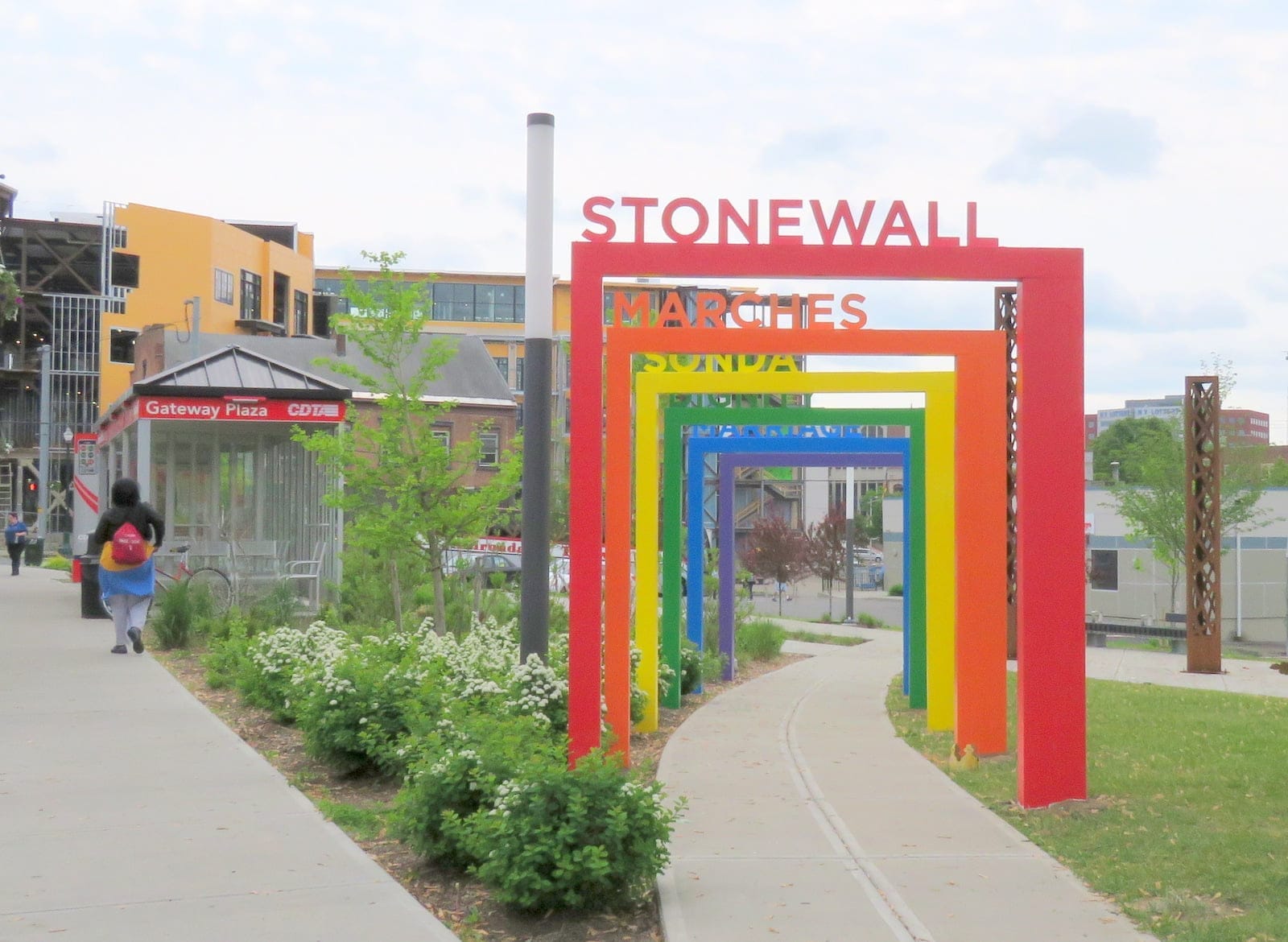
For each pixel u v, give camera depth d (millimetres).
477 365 55375
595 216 8141
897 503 57875
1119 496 42531
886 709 12859
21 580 30391
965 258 7754
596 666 8266
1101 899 5598
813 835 6855
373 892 5465
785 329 9180
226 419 18016
